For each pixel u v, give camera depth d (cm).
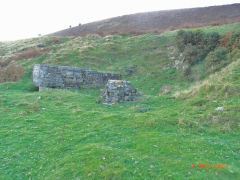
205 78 1744
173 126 906
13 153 740
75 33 6372
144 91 1895
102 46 3206
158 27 5184
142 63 2567
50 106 1276
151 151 686
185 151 671
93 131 897
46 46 3650
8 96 1463
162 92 1766
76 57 2752
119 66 2586
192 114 1023
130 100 1397
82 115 1109
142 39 3344
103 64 2672
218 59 1852
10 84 1927
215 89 1222
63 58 2702
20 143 811
